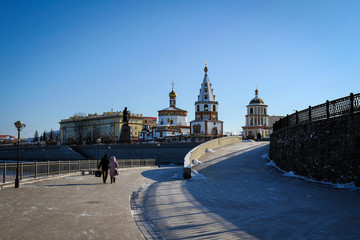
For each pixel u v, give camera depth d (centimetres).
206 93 9394
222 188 1652
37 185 1816
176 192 1541
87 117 14200
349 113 1503
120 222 936
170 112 10738
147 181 2067
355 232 804
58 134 17838
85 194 1471
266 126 9956
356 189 1421
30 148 9100
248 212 1065
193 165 2697
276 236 783
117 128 12044
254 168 2489
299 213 1028
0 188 1666
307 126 1953
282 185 1695
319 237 768
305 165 1959
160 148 5712
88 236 786
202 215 1030
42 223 911
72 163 2725
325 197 1290
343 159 1548
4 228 852
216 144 3912
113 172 1956
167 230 855
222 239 768
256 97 10381
